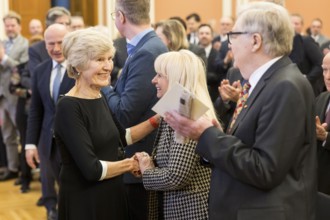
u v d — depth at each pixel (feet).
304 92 4.96
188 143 6.24
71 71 6.82
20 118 15.53
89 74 6.67
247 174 4.78
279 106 4.80
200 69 6.57
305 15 31.09
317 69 15.31
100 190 6.76
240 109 5.48
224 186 5.17
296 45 15.42
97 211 6.73
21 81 15.39
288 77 4.92
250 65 5.24
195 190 6.36
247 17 5.14
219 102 9.89
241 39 5.19
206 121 5.21
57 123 6.56
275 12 5.10
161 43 8.21
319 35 26.86
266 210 4.87
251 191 4.97
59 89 10.22
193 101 5.06
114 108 7.95
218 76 17.13
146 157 6.93
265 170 4.71
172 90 5.19
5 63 16.46
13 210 14.02
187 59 6.55
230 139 5.01
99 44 6.66
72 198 6.68
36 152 11.22
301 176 5.06
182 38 12.78
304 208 5.01
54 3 28.60
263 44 5.09
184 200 6.39
